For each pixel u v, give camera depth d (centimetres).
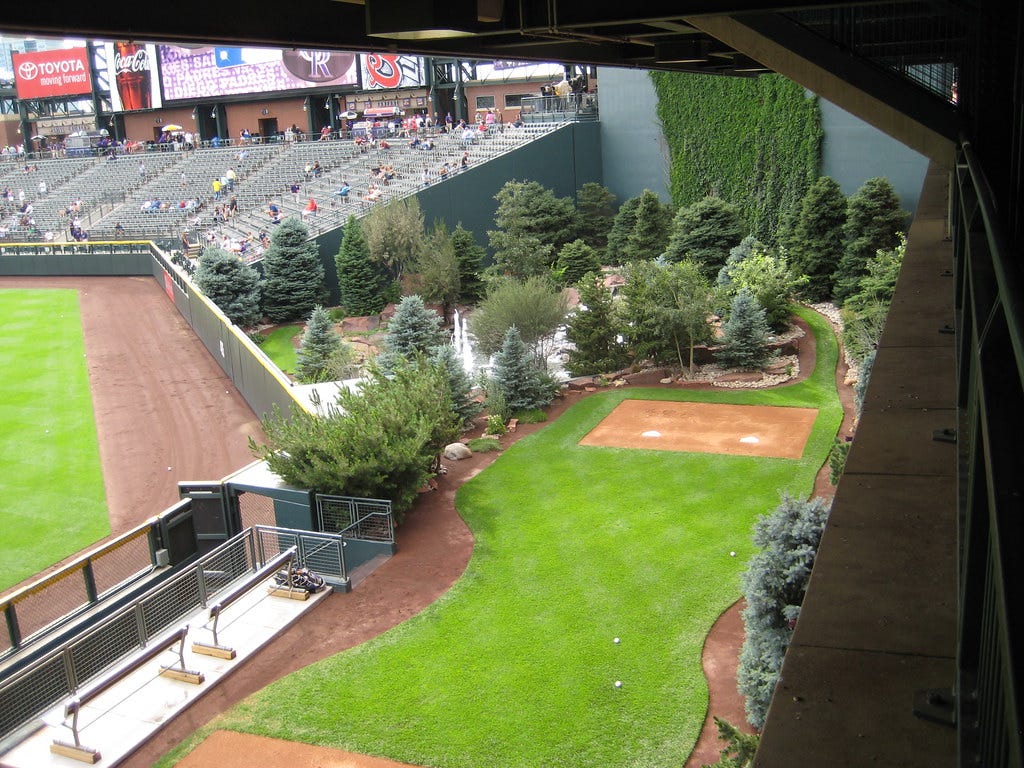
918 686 316
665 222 4653
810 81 1293
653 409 2855
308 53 7281
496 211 5303
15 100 10406
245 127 8031
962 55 1223
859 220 3609
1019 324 215
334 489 1919
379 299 4716
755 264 3453
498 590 1738
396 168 6031
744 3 856
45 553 2123
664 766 1212
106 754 1274
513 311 3250
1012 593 188
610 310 3284
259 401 3027
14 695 1367
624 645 1516
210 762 1276
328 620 1659
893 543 415
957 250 754
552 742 1277
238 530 1975
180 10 814
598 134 5738
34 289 5772
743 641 1502
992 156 812
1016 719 165
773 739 299
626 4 909
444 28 795
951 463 496
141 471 2680
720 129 4769
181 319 4684
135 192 7331
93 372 3825
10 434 3066
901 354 708
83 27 715
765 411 2756
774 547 1264
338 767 1251
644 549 1870
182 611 1698
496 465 2422
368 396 2167
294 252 4731
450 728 1323
